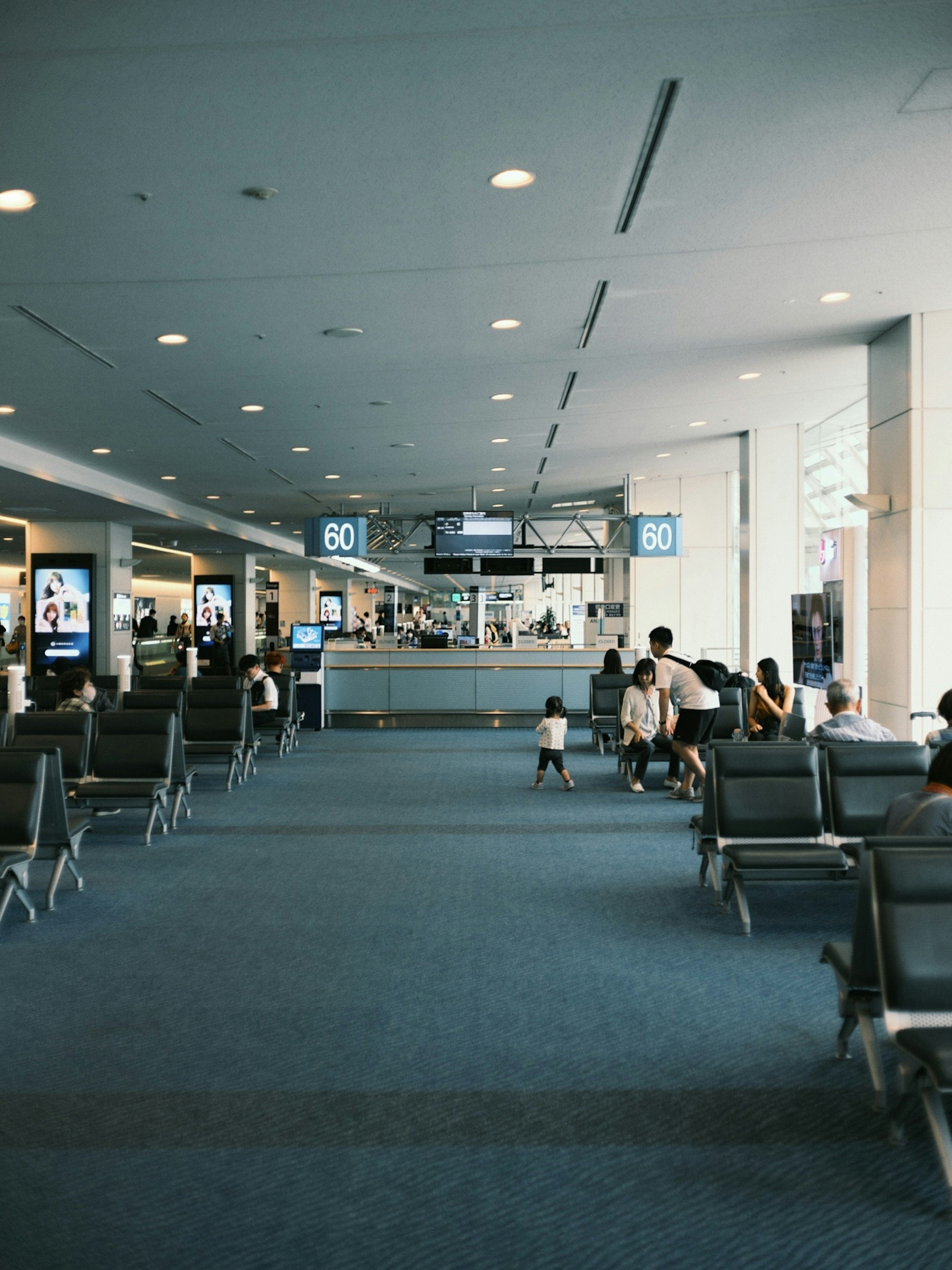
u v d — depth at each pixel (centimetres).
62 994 452
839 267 677
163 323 762
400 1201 282
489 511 2152
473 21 370
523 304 741
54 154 473
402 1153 309
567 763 1223
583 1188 289
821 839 571
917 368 807
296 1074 367
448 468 1627
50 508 1816
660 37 385
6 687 1495
